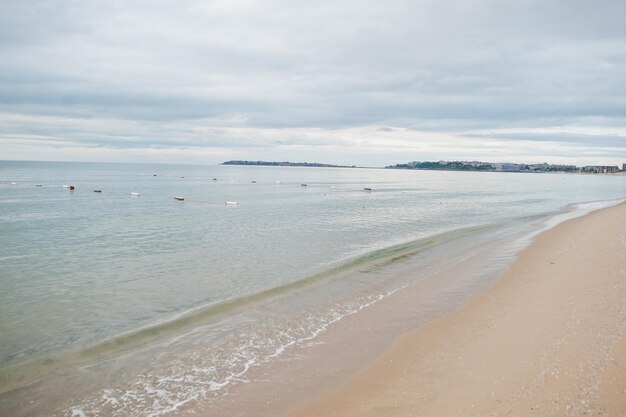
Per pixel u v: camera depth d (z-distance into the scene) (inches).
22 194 2733.8
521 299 525.0
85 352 422.6
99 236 1143.6
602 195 3068.4
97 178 5251.0
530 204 2218.3
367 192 3361.2
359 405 308.3
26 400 332.8
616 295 494.0
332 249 949.2
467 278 658.2
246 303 563.8
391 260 813.2
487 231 1171.9
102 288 652.1
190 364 390.0
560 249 816.9
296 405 315.0
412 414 288.7
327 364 381.7
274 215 1664.6
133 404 324.5
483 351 380.2
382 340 430.3
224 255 886.4
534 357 354.0
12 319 522.3
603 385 294.0
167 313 541.3
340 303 557.3
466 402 295.6
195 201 2368.4
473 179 7514.8
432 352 390.6
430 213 1745.8
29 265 805.2
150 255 890.7
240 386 346.9
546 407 276.4
